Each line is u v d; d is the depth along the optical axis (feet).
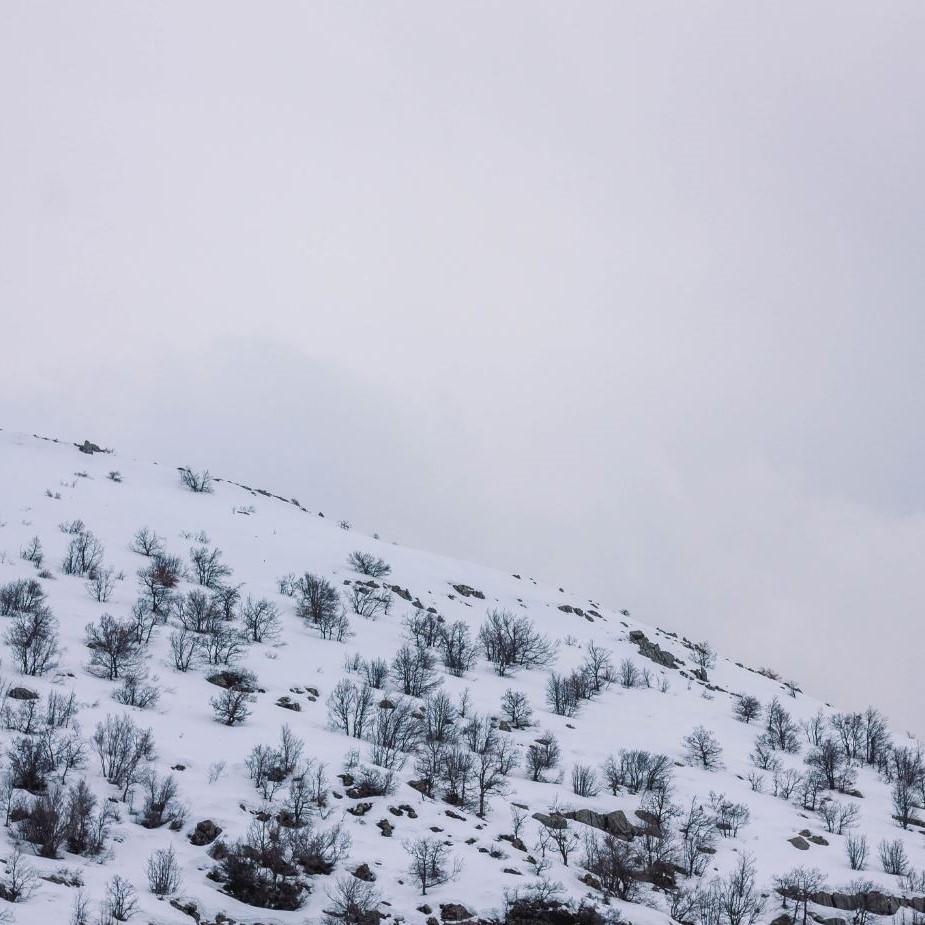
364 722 171.73
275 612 244.22
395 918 96.48
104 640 176.35
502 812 140.26
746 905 121.90
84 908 78.23
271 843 105.40
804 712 312.09
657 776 178.81
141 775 117.29
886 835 176.65
